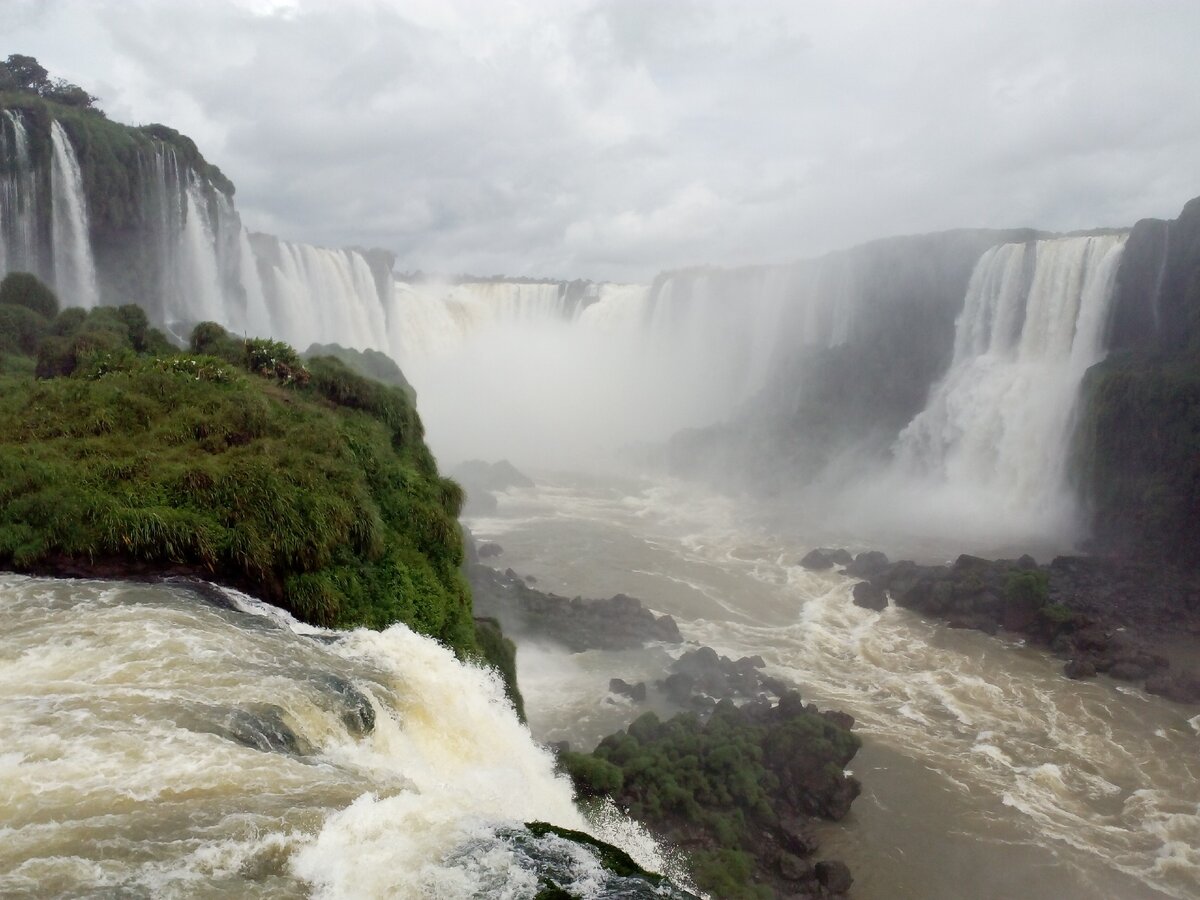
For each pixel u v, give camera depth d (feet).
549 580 157.48
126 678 40.52
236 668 43.96
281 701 41.63
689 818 79.36
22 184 145.59
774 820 82.48
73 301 156.15
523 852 33.19
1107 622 134.82
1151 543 160.15
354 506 67.46
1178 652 126.93
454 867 31.73
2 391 73.56
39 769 31.83
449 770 49.90
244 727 38.06
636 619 132.26
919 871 78.54
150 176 173.78
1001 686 117.19
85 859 27.73
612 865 33.12
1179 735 103.76
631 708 104.78
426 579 72.79
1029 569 148.87
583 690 110.11
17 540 52.19
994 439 205.26
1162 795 91.04
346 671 51.52
